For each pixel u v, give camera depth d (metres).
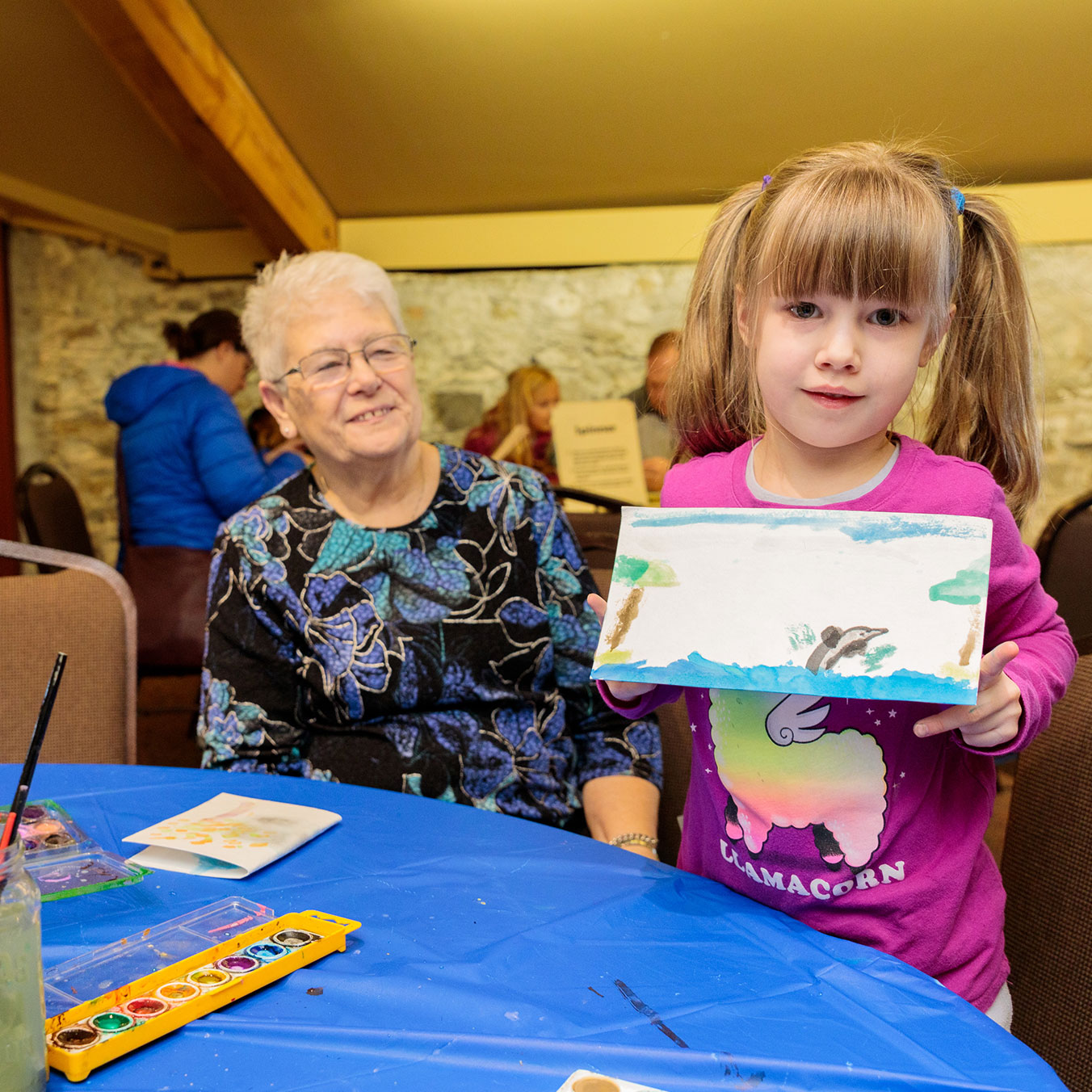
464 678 1.27
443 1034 0.56
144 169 4.18
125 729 1.43
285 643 1.28
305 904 0.73
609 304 4.29
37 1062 0.49
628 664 0.70
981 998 0.80
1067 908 0.93
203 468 2.87
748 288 0.83
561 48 3.11
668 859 1.41
